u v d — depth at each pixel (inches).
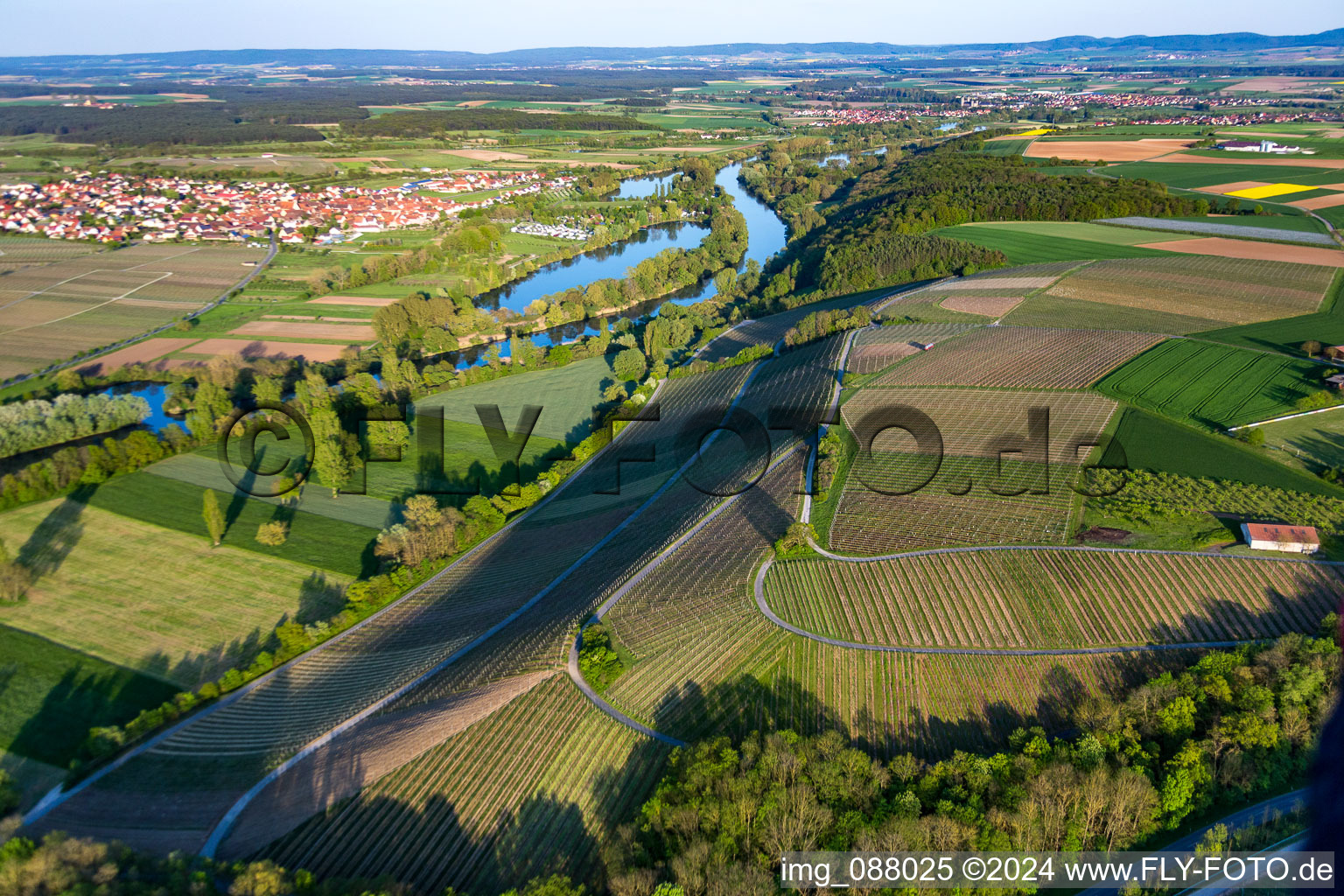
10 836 3065.9
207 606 4419.3
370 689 3816.4
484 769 3201.3
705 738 3299.7
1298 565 3900.1
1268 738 2859.3
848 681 3560.5
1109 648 3607.3
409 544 4665.4
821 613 3946.9
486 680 3671.3
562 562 4704.7
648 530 4869.6
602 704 3484.3
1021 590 3956.7
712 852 2628.0
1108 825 2677.2
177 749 3545.8
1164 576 3929.6
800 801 2748.5
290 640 4084.6
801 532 4372.5
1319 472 4638.3
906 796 2758.4
